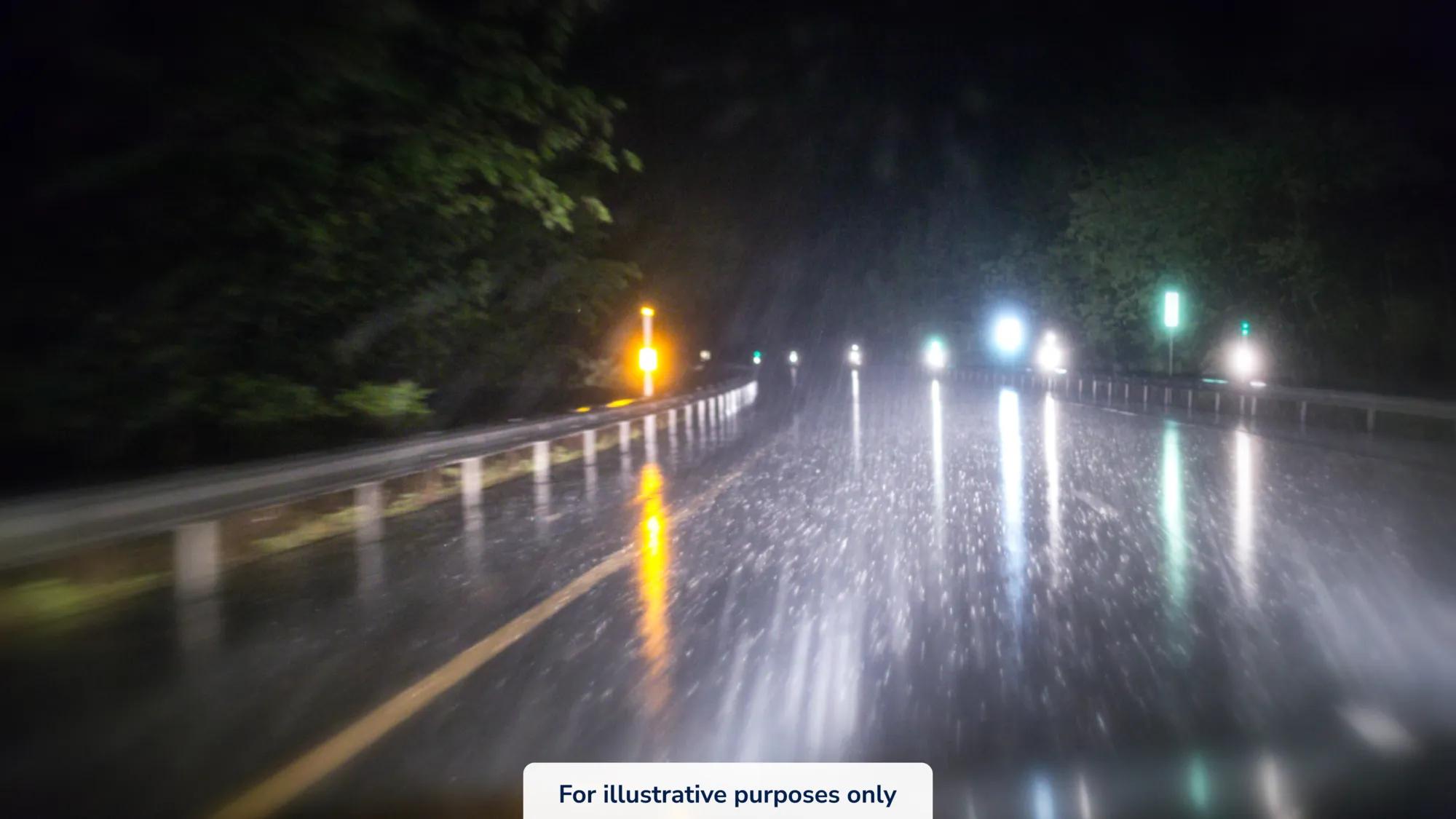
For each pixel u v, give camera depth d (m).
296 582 10.74
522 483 19.05
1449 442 24.20
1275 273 46.66
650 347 35.78
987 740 6.17
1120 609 9.26
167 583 10.84
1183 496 16.20
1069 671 7.45
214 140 13.91
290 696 7.09
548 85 18.09
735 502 16.38
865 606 9.48
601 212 21.69
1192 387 37.22
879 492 17.28
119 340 14.95
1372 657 7.72
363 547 12.65
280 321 17.86
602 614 9.24
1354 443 24.33
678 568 11.23
